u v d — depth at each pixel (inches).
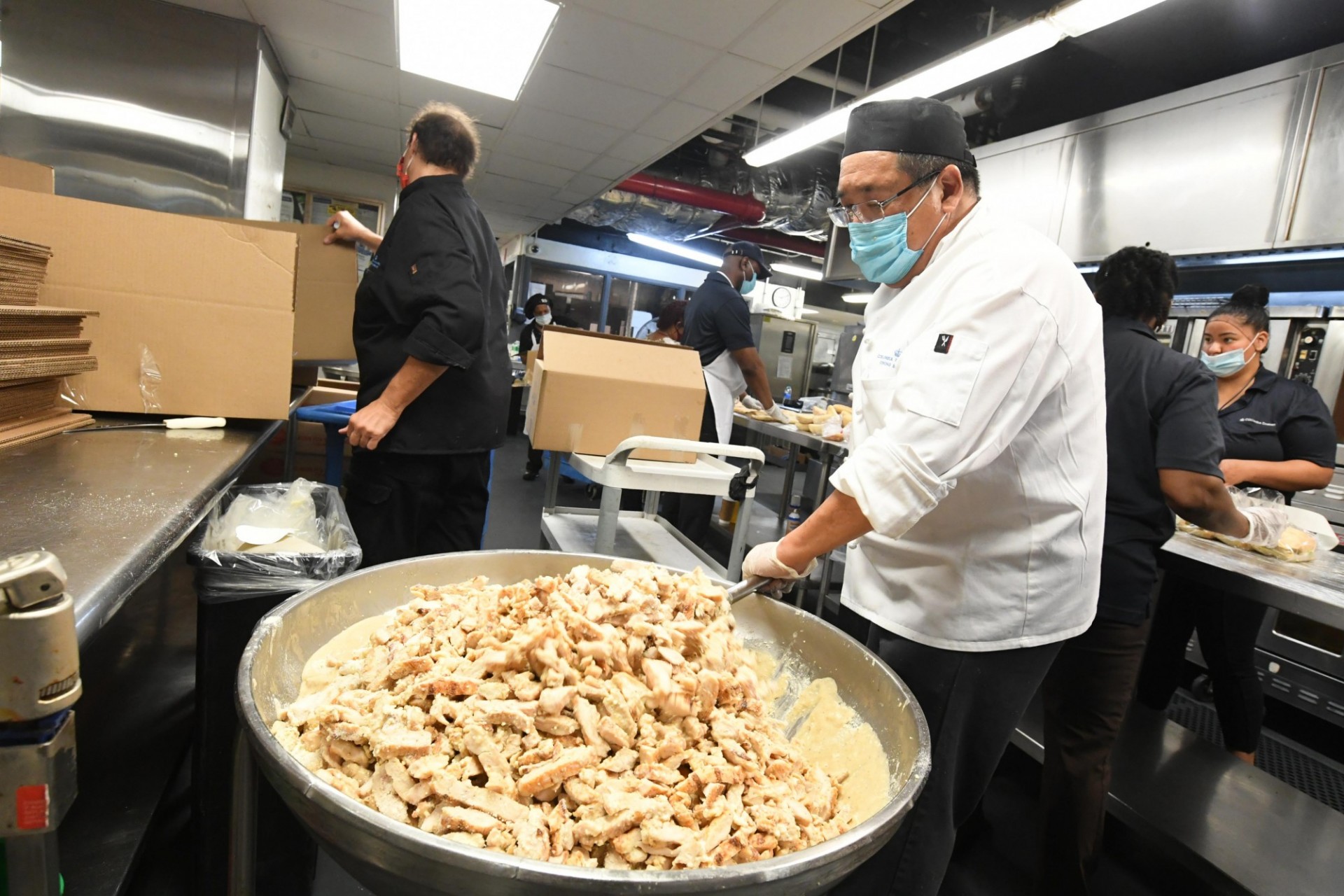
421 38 123.0
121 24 111.3
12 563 15.9
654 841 22.4
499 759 24.4
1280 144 113.7
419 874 18.4
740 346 129.8
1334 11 118.0
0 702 15.9
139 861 47.8
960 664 41.3
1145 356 55.4
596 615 29.1
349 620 33.4
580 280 368.2
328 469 111.7
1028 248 36.8
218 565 40.9
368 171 221.1
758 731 30.6
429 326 60.6
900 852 41.9
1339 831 62.3
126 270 48.9
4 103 107.3
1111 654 53.5
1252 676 80.3
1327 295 119.6
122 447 42.3
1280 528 64.0
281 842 46.3
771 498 204.1
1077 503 40.7
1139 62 143.7
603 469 67.3
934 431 32.4
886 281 46.7
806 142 158.1
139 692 54.1
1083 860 55.1
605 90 140.8
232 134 119.1
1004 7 138.6
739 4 102.6
